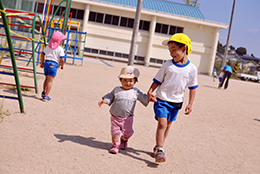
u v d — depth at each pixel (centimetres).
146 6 3994
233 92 1775
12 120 491
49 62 679
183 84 402
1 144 379
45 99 680
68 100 732
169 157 434
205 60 3991
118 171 352
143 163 395
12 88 754
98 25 3734
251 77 5100
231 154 490
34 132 450
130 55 1736
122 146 438
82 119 576
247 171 418
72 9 3694
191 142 530
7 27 497
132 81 417
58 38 694
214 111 920
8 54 1579
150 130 571
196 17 4025
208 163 430
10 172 304
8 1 1443
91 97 820
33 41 740
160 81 407
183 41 392
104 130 525
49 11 1446
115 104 419
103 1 3647
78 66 1778
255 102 1372
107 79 1324
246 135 647
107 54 3794
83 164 358
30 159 348
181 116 770
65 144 420
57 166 340
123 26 3794
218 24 3847
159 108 402
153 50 3866
